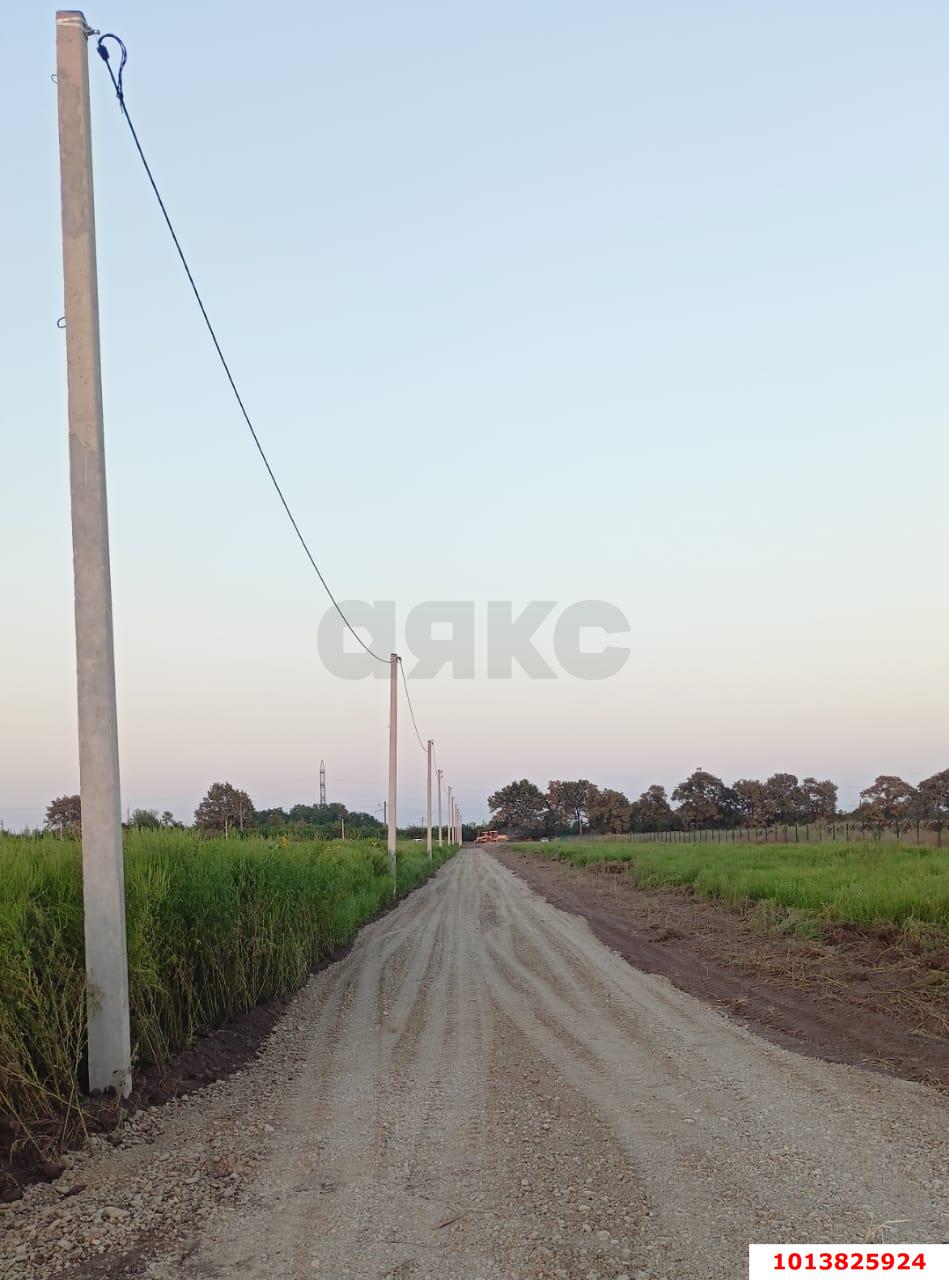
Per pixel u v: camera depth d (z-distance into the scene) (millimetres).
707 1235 5066
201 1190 5938
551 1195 5715
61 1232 5301
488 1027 10883
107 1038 7516
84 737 7801
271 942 12031
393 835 33750
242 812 42781
